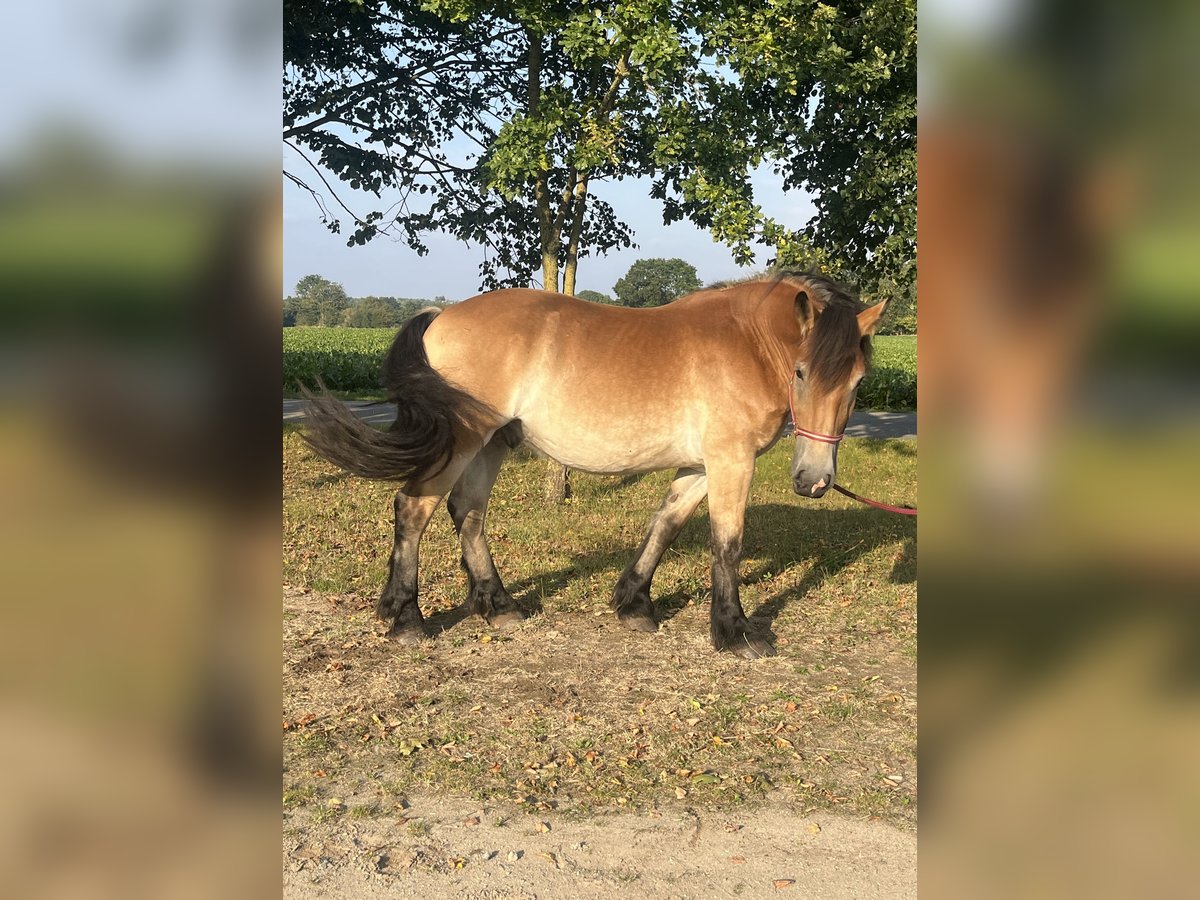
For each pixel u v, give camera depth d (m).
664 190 8.18
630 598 5.55
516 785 3.65
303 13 7.66
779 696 4.53
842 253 8.09
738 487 5.05
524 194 8.68
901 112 6.90
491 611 5.57
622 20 6.51
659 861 3.11
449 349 4.97
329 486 9.41
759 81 6.87
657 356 4.97
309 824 3.33
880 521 8.37
